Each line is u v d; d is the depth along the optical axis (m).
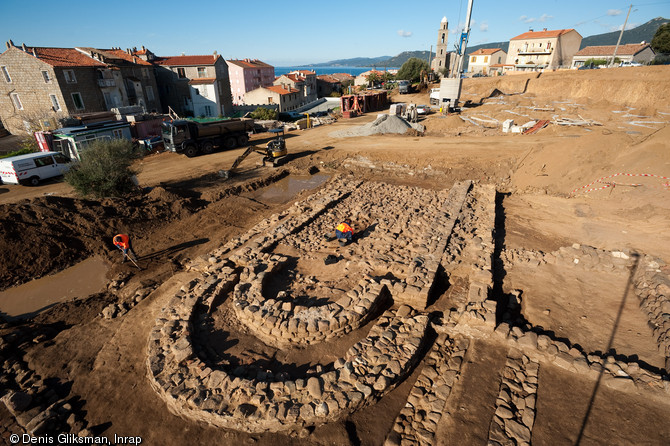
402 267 10.04
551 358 6.97
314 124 37.84
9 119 34.62
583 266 10.02
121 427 6.26
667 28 49.88
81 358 7.80
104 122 26.62
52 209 13.04
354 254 11.22
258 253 11.21
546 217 13.73
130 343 8.14
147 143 26.14
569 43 68.62
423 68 73.25
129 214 14.48
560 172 16.81
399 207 15.03
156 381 6.80
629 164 14.70
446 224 12.48
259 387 6.45
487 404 6.23
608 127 26.08
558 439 5.55
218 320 8.66
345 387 6.42
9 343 8.09
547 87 43.94
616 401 6.08
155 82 42.38
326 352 7.62
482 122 32.06
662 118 27.97
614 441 5.46
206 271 10.77
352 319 8.01
